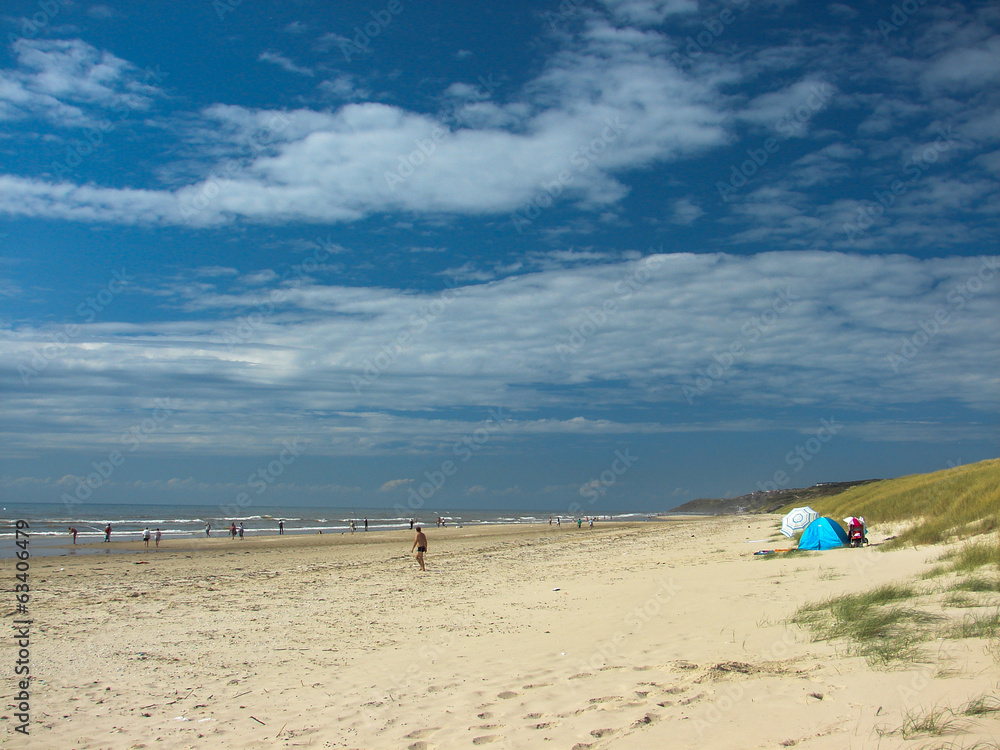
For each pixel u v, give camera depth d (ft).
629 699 18.66
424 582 58.08
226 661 28.86
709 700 17.47
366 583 59.00
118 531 194.39
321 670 26.55
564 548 106.01
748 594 36.29
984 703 14.17
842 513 102.22
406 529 227.20
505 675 23.52
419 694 21.85
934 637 20.43
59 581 65.41
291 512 519.19
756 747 13.75
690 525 222.28
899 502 79.71
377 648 30.45
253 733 18.85
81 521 242.17
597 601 39.81
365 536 172.55
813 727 14.42
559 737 16.15
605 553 87.40
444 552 105.29
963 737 12.51
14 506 534.37
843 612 26.14
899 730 13.42
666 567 58.39
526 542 135.23
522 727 17.33
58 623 39.73
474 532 201.16
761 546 75.97
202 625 38.37
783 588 37.14
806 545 62.03
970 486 66.85
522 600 43.14
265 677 25.76
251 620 39.75
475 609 40.47
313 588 56.08
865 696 15.97
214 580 65.05
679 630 28.48
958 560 34.83
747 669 20.15
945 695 15.12
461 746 16.38
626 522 327.26
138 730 19.56
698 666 21.42
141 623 39.42
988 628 20.20
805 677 18.42
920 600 26.53
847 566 43.68
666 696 18.44
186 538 162.30
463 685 22.56
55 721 20.62
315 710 20.84
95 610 45.14
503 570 67.36
